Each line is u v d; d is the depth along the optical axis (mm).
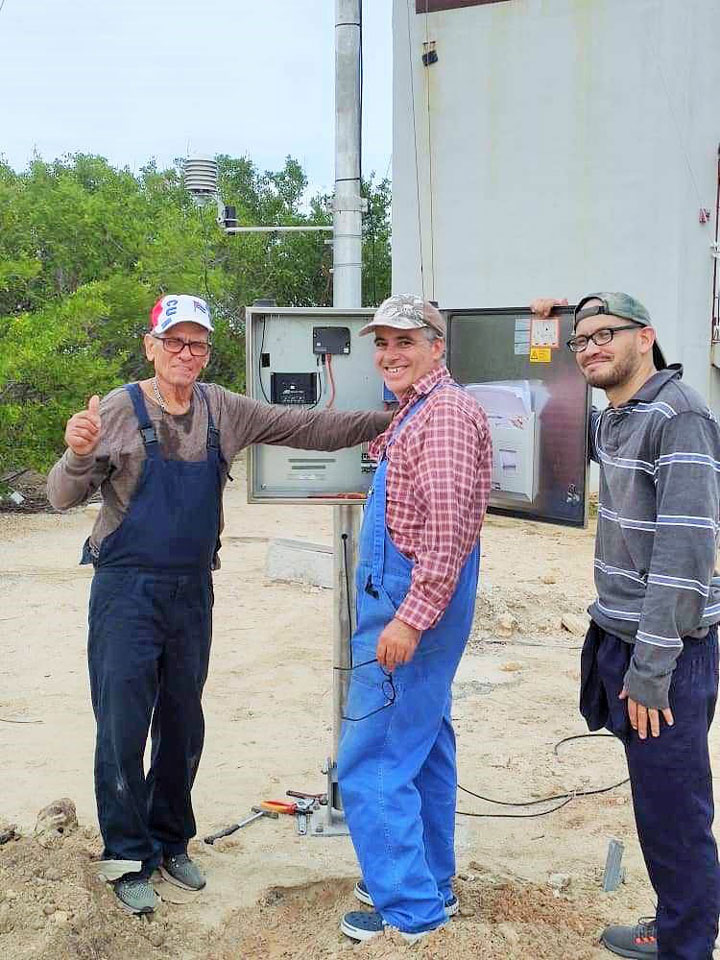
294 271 24531
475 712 6082
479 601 8281
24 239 16922
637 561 3162
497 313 3969
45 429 13688
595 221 14312
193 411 3693
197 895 3902
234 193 25469
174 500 3609
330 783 4477
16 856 3574
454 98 14758
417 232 15227
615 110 14031
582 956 3406
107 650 3633
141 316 17391
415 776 3488
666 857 3158
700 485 2969
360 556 3436
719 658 3229
